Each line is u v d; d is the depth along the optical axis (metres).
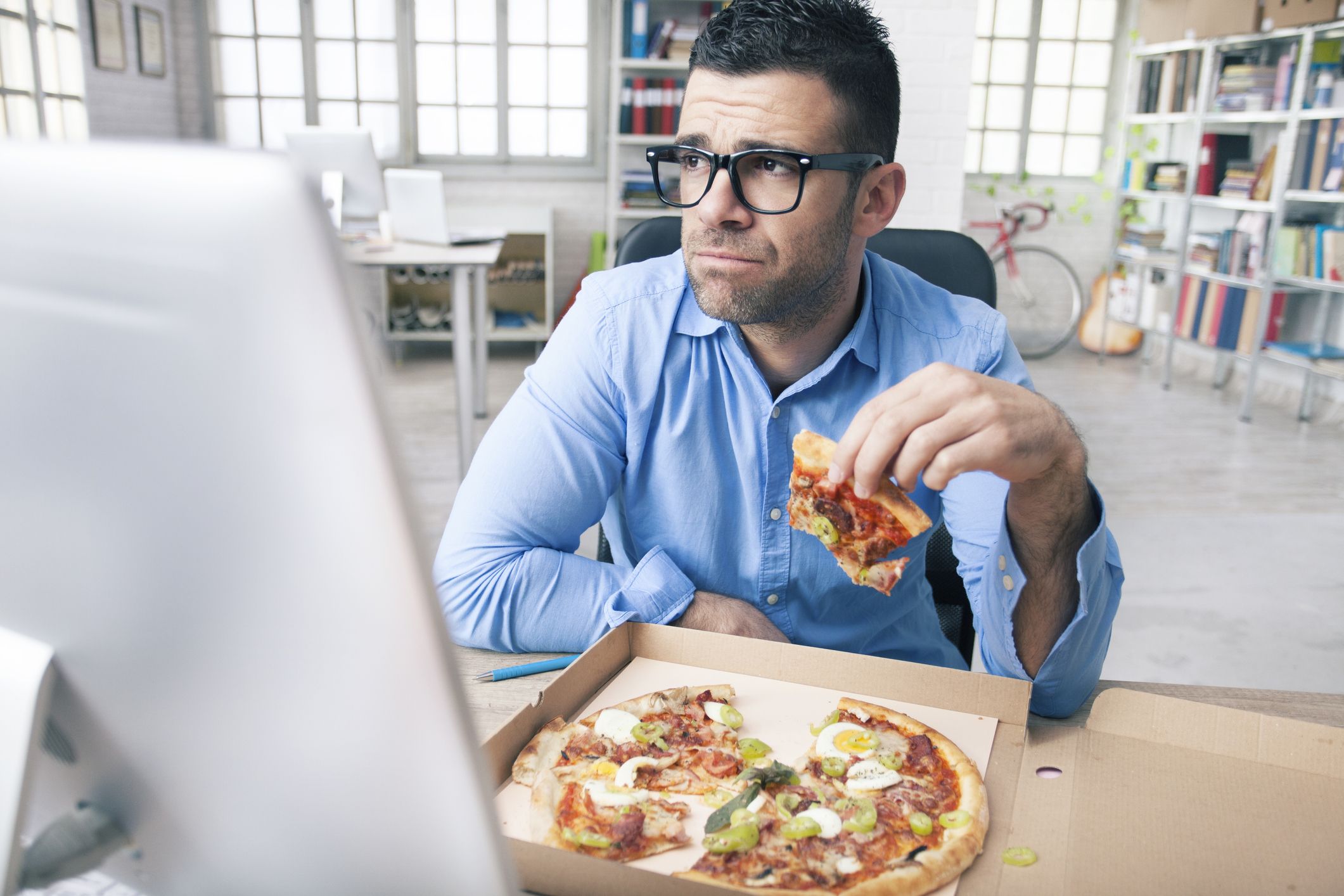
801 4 0.83
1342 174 4.46
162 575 0.32
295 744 0.33
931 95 4.07
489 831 0.34
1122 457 4.21
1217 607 2.81
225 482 0.30
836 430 1.03
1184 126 6.08
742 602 0.96
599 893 0.54
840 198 0.88
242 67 5.54
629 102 5.27
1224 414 4.99
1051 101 6.42
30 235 0.29
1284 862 0.59
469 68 5.70
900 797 0.65
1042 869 0.59
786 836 0.61
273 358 0.28
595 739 0.71
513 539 0.97
